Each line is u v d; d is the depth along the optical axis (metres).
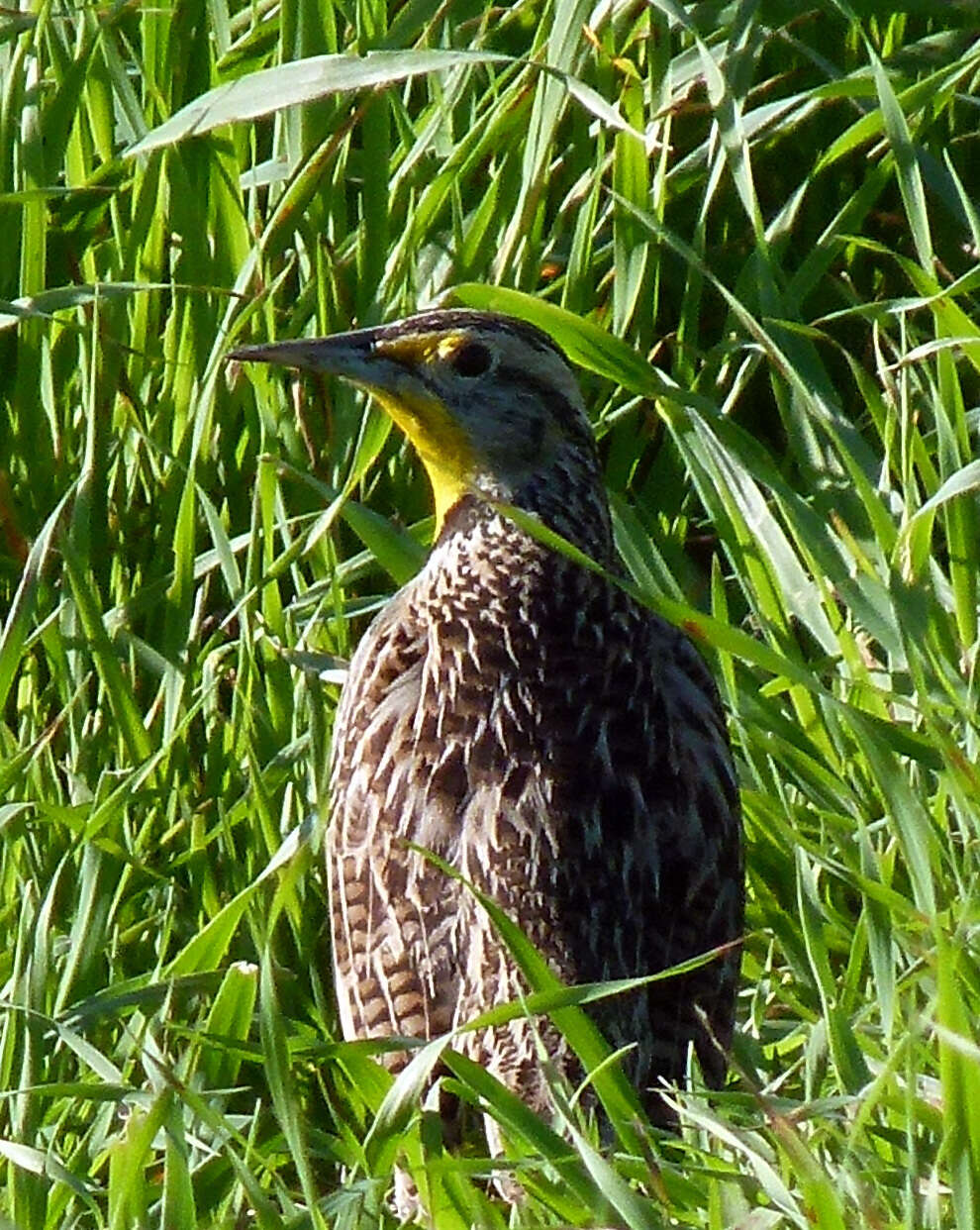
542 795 8.35
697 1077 7.99
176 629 9.95
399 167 10.64
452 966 8.27
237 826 9.84
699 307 10.52
